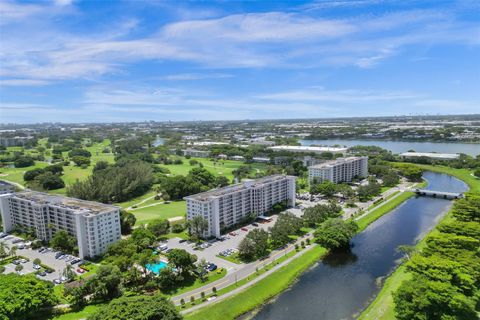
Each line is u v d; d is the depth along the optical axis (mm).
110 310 117125
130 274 163375
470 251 157625
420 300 120750
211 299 149625
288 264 183625
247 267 180750
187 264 166750
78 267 185750
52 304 141750
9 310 125812
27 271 181000
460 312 123688
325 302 151000
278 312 144375
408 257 183750
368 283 166750
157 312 117938
